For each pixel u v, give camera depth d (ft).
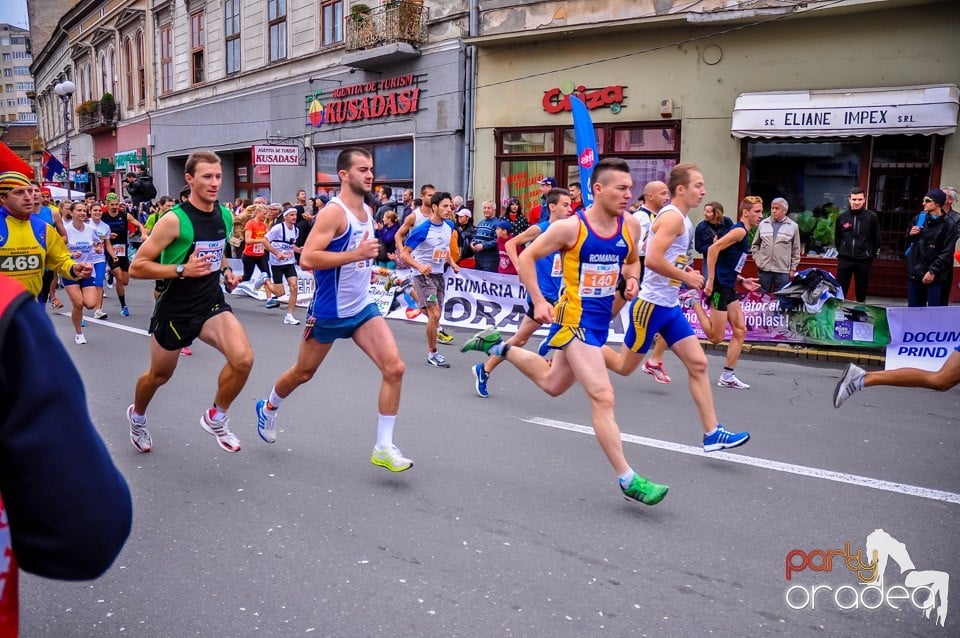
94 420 19.71
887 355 29.17
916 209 40.19
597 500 14.43
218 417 16.20
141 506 13.97
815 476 15.97
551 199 25.41
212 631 9.80
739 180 43.96
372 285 41.86
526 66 50.44
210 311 15.93
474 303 37.65
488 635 9.74
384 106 59.67
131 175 80.33
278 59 72.38
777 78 42.29
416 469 16.08
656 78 45.70
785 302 31.58
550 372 15.10
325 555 12.00
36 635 9.71
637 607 10.51
